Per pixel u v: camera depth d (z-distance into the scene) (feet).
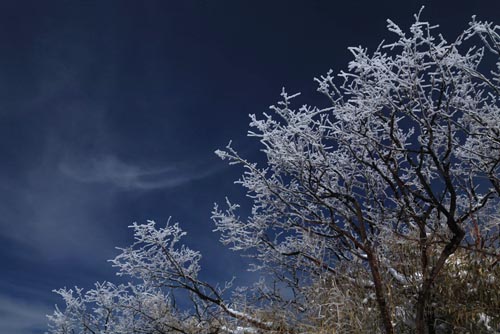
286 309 19.51
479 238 16.17
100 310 25.13
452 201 14.24
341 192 17.43
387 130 15.31
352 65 13.57
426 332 15.28
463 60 12.81
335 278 17.88
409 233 16.80
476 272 15.15
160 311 22.90
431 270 15.57
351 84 14.47
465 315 14.80
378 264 16.83
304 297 19.65
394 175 15.81
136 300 23.66
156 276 21.98
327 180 17.60
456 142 14.35
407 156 15.53
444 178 14.23
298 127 15.38
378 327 15.56
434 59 12.81
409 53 12.99
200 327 20.84
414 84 13.19
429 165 16.62
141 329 22.74
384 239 17.07
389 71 13.19
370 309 15.90
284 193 18.20
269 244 19.95
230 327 20.20
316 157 16.37
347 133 15.72
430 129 13.61
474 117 13.94
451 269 15.75
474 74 12.97
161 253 22.02
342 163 16.94
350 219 16.84
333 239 18.84
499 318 14.40
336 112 14.99
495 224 16.34
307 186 16.97
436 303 15.37
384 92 13.56
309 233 17.99
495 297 14.62
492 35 12.22
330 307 17.03
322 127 15.62
